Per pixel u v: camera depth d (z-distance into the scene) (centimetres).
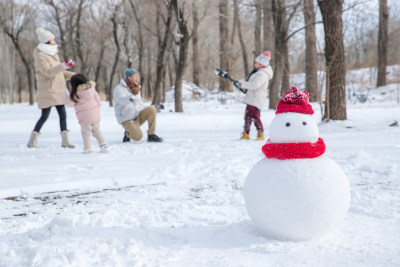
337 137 726
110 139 838
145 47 2656
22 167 493
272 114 1389
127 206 312
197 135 892
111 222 262
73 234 237
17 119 1263
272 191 217
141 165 504
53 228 243
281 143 225
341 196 218
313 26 1070
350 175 408
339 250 204
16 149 669
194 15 1936
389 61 3434
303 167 218
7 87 4488
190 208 304
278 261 192
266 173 223
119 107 755
